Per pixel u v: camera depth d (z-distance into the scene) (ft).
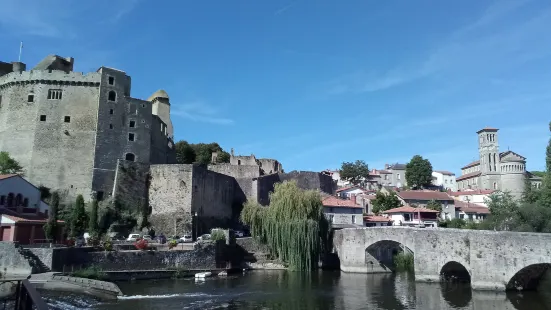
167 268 174.50
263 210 216.74
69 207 226.79
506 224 194.70
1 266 137.80
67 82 250.78
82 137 245.45
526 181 350.84
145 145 259.39
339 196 316.19
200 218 248.11
